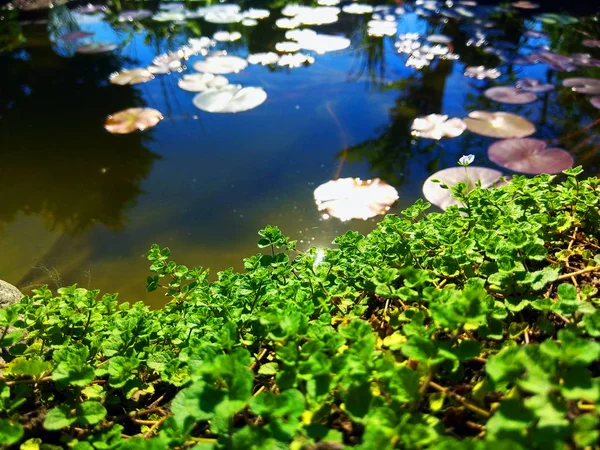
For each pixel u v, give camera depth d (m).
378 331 1.85
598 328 1.31
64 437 1.55
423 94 5.62
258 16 8.17
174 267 2.24
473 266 2.02
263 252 3.65
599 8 8.07
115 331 1.92
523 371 1.38
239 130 5.07
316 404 1.40
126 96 5.76
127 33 7.64
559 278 1.90
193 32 7.67
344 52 6.84
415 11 8.26
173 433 1.37
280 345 1.50
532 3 8.30
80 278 3.47
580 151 4.40
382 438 1.09
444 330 1.70
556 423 1.05
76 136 5.04
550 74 6.03
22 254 3.68
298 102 5.52
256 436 1.21
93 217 4.03
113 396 1.76
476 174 4.16
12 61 6.72
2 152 4.81
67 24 7.98
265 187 4.29
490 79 5.91
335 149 4.71
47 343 1.90
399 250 2.04
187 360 1.65
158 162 4.64
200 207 4.10
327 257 2.07
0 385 1.64
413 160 4.48
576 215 2.27
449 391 1.49
